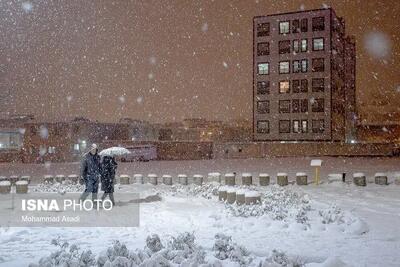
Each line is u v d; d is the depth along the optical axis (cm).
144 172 3183
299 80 6312
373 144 5441
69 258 690
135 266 653
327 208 1320
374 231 1030
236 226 1097
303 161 4519
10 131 6178
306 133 6259
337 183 2081
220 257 754
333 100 6234
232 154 5747
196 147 5631
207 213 1289
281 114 6406
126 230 1068
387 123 7806
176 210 1366
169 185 2186
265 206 1288
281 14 6400
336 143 5531
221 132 9138
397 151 5553
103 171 1424
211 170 3334
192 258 682
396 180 2042
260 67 6538
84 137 5272
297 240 946
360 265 735
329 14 6144
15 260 776
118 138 5759
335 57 6384
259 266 668
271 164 4069
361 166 3609
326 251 840
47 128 5209
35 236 1002
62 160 5172
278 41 6425
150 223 1154
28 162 5194
